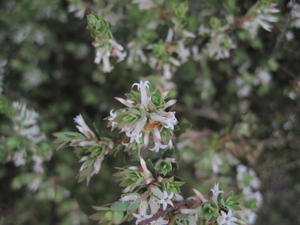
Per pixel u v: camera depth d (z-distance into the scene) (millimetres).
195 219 114
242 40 169
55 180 172
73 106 201
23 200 188
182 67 183
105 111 191
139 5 155
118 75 182
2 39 188
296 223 205
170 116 106
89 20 124
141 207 110
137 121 105
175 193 113
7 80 186
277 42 161
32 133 156
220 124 197
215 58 166
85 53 197
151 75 162
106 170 165
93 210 167
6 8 189
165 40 151
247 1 163
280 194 204
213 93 196
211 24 151
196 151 178
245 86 186
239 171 175
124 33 159
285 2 150
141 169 113
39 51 189
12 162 191
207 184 174
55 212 195
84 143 120
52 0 180
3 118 173
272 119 189
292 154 189
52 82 200
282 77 185
